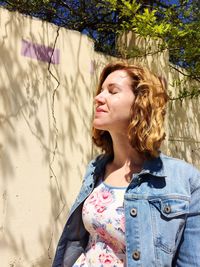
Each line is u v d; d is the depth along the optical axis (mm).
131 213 1646
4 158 3412
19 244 3453
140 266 1565
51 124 3736
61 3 5508
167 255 1556
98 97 1860
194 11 5297
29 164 3555
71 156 3867
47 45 3766
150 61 4652
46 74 3734
